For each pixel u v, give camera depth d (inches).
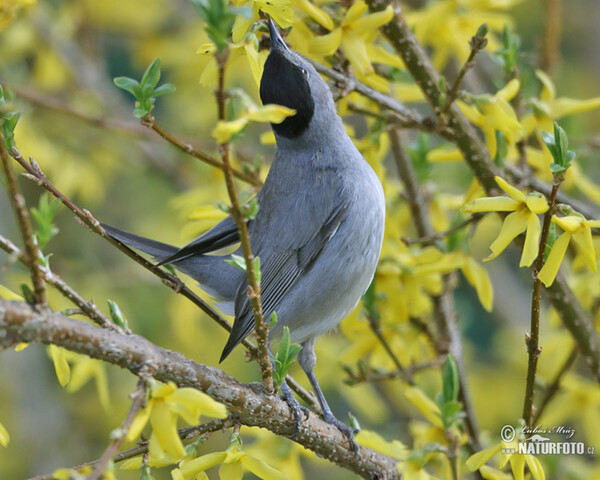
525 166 395.5
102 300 562.3
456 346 426.9
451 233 395.5
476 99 352.5
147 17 651.5
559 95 706.8
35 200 623.2
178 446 233.0
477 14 429.1
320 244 364.2
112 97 651.5
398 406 542.3
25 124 542.3
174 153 603.8
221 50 213.0
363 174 372.5
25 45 598.9
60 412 626.8
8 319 225.8
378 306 412.8
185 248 352.8
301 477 363.9
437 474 368.5
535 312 284.5
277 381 281.6
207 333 616.7
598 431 410.6
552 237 282.5
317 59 386.9
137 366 249.8
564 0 742.5
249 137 640.4
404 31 372.5
